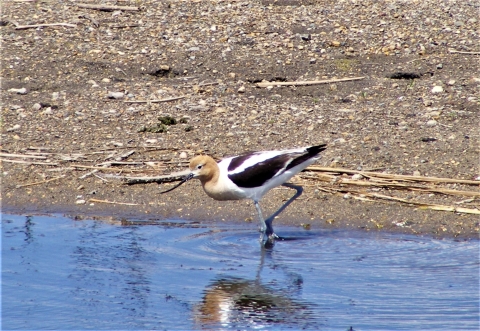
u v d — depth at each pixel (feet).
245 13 68.08
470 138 47.29
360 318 26.78
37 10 68.13
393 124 49.60
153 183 42.73
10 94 53.67
